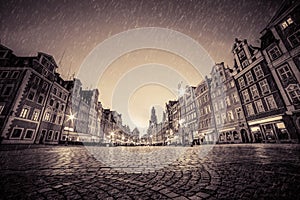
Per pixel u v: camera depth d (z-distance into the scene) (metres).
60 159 7.31
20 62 24.66
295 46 16.95
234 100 25.45
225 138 27.09
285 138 17.48
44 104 26.98
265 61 20.30
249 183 2.98
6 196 2.47
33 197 2.45
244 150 10.38
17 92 22.11
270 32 20.11
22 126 22.50
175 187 2.93
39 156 8.39
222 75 28.23
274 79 19.16
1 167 4.87
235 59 25.42
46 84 27.59
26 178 3.62
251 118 22.30
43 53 26.58
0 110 21.17
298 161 5.02
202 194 2.51
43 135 26.94
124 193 2.64
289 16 17.48
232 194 2.46
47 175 3.96
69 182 3.35
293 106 16.94
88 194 2.61
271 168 4.16
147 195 2.53
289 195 2.31
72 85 36.94
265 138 19.92
